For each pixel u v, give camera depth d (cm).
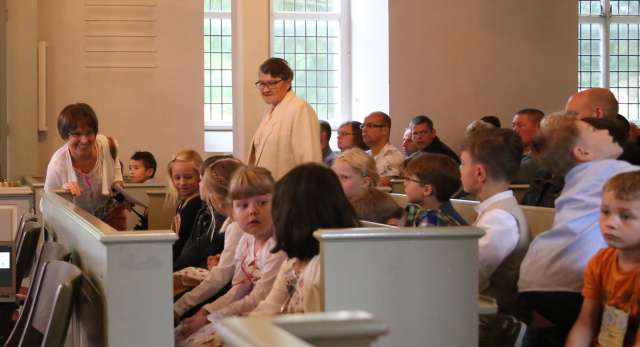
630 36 1151
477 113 995
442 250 260
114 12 954
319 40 1132
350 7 1131
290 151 507
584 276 258
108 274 268
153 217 593
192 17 966
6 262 479
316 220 263
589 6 1144
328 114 1134
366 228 256
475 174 310
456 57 991
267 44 838
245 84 835
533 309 296
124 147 957
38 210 624
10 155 923
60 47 945
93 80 952
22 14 923
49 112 941
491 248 296
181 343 343
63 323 276
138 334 269
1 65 902
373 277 254
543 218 341
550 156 292
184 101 967
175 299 393
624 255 242
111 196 557
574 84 1011
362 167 392
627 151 359
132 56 957
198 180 484
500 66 999
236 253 357
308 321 124
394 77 981
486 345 290
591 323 253
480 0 993
